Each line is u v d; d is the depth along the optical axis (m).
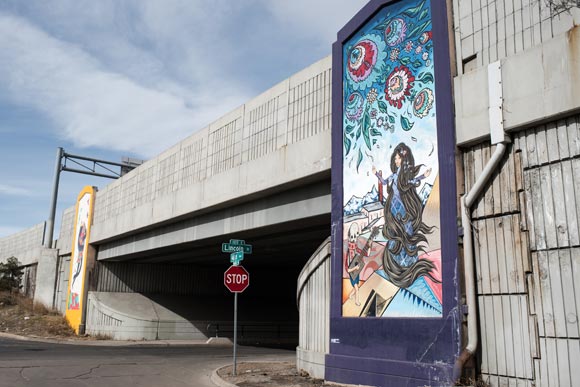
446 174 10.88
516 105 9.80
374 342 11.92
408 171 11.80
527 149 9.74
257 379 13.70
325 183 16.16
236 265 15.09
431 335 10.59
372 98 13.18
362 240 12.82
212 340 31.36
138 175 28.89
